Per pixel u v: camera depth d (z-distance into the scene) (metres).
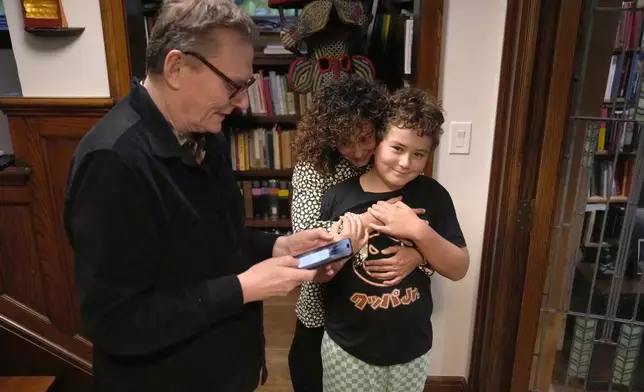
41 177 1.80
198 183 1.02
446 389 2.10
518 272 1.78
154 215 0.96
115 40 1.68
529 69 1.55
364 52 2.41
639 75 1.57
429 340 1.39
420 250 1.27
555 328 1.88
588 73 1.59
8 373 2.02
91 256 0.91
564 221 1.75
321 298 1.44
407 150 1.20
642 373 2.01
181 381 1.07
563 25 1.50
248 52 0.96
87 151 0.91
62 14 1.65
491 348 1.89
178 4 0.91
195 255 1.02
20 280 1.92
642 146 1.62
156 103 0.98
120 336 0.95
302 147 1.34
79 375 2.04
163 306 0.97
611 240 1.76
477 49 1.71
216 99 0.95
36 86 1.73
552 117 1.59
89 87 1.74
